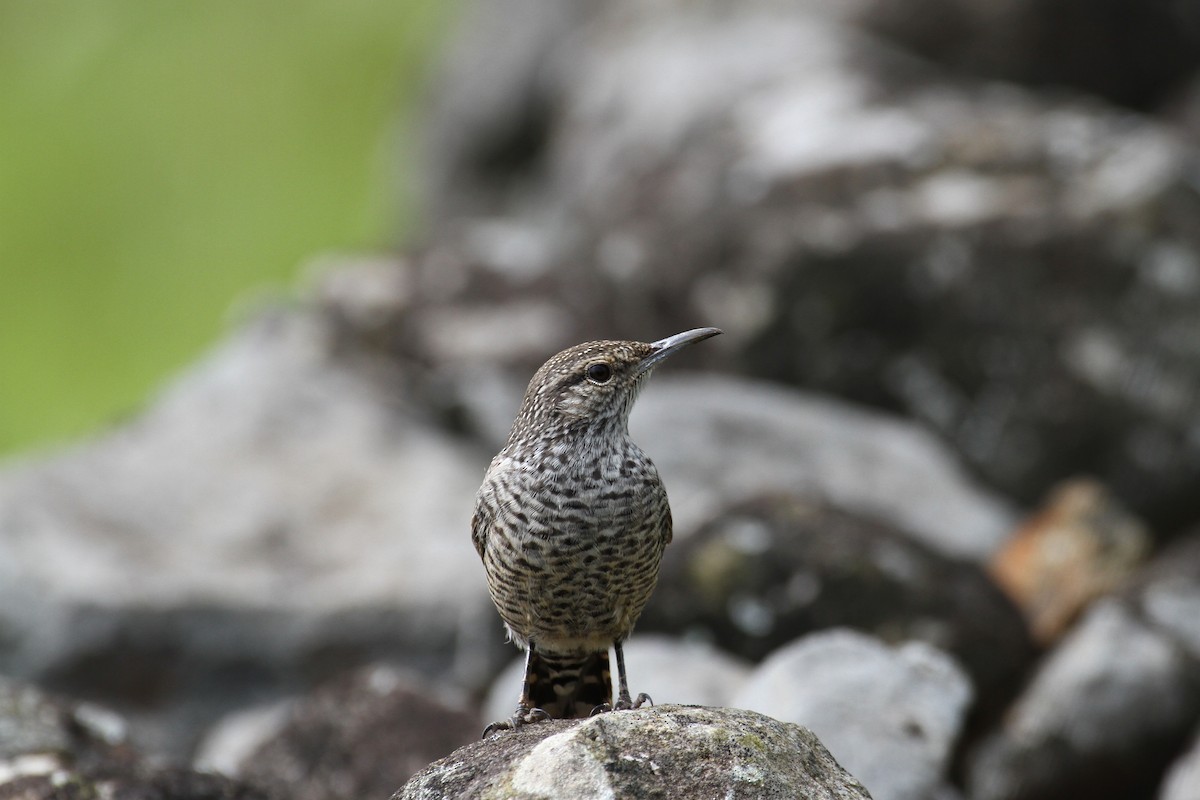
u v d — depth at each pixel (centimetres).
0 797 735
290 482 1305
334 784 902
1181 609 1038
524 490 675
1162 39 1922
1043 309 1340
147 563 1188
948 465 1365
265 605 1153
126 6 2570
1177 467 1309
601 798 538
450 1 2667
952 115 1602
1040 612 1082
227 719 1138
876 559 1021
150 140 2511
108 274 2439
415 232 2456
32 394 2353
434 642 1161
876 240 1380
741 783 548
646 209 1625
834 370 1411
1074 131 1478
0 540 1162
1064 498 1184
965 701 868
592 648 713
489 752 584
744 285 1438
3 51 2509
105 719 842
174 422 1374
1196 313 1309
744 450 1295
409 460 1341
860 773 797
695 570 1041
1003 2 1895
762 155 1583
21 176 2444
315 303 1608
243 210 2506
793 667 866
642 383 712
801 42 1895
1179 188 1347
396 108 2594
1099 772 969
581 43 2319
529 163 2400
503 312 1566
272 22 2605
